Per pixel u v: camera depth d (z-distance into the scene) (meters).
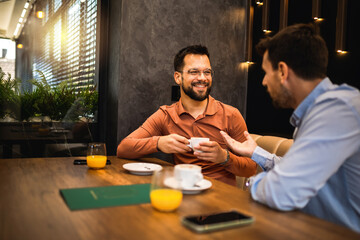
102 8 2.57
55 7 2.60
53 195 1.05
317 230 0.78
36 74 2.48
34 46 2.51
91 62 2.67
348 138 0.90
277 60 1.06
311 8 2.34
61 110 2.51
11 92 2.39
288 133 2.52
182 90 1.92
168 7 2.55
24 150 2.38
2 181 1.22
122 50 2.36
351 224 1.04
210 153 1.47
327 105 0.95
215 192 1.14
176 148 1.59
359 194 1.02
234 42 2.93
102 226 0.78
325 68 1.06
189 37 2.66
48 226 0.77
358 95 0.97
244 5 2.99
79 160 1.66
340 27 2.10
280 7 2.56
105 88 2.58
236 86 2.96
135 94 2.43
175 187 0.90
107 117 2.56
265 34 2.75
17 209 0.89
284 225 0.81
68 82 2.58
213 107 1.91
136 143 1.74
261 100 2.81
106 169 1.50
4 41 2.43
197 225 0.77
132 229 0.76
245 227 0.79
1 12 2.44
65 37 2.61
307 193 0.91
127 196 1.04
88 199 1.00
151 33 2.48
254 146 1.37
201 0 2.71
